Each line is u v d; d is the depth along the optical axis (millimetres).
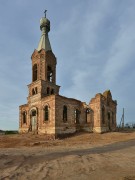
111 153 14914
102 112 38562
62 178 8141
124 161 11695
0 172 9242
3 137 31609
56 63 41625
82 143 24172
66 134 33938
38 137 30891
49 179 8008
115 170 9461
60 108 34031
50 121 33375
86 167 10109
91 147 19688
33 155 14445
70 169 9734
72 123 36188
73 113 37062
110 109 43156
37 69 39625
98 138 29203
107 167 10117
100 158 12680
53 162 11484
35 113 38094
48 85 38625
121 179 7781
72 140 27891
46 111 35469
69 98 36625
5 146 22688
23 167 10266
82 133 35469
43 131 34562
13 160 12398
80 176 8422
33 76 40562
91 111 38469
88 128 37625
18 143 24922
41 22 43844
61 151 16781
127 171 9234
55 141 26562
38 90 37719
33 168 10016
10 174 8812
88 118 39812
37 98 37688
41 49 39875
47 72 40250
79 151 16547
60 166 10406
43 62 39031
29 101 39906
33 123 38219
